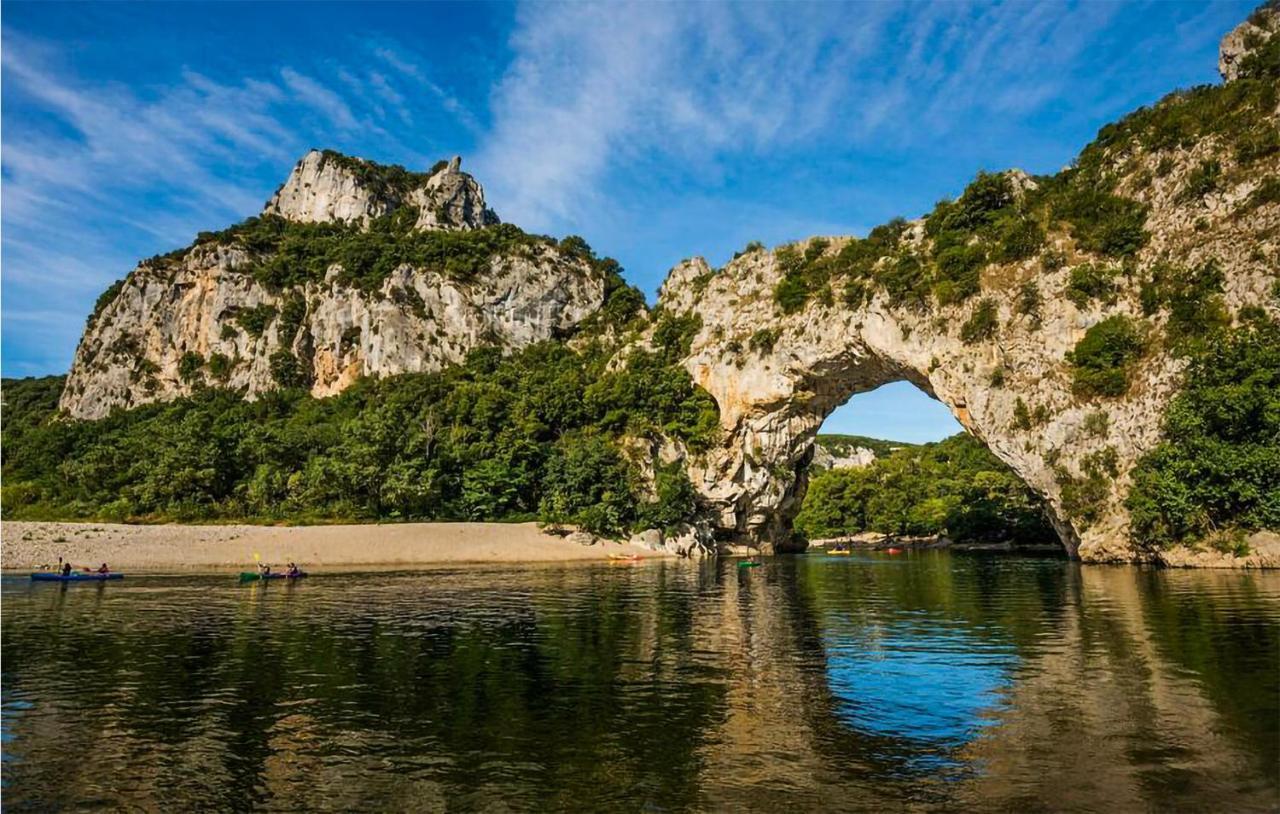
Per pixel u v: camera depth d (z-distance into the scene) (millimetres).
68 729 13656
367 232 152000
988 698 15328
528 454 83375
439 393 100688
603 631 24922
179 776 11250
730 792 10414
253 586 40438
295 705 15266
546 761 11797
